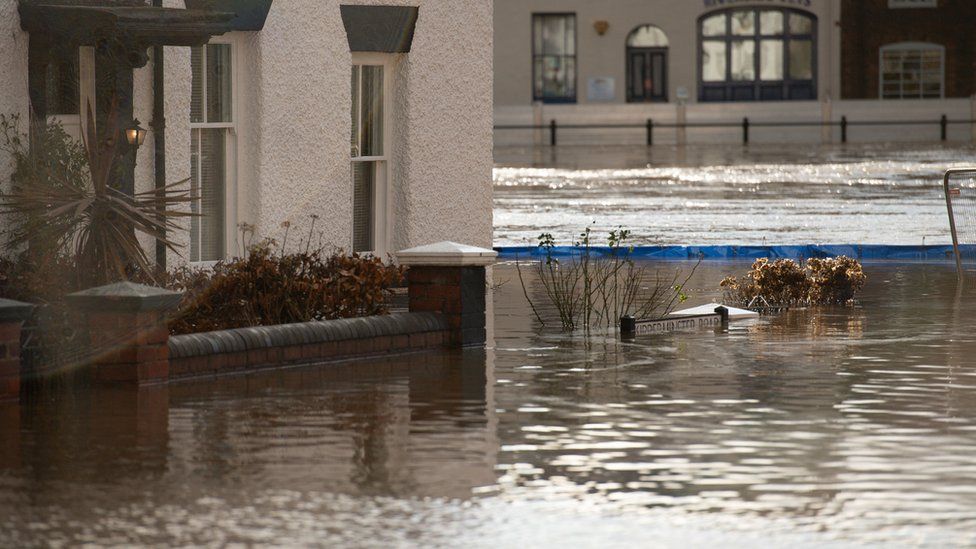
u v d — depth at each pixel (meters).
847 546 15.66
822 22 152.50
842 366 27.14
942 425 21.72
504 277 43.53
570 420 22.19
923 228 59.03
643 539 15.93
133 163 30.14
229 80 34.94
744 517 16.77
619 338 31.14
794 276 36.66
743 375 26.20
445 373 26.59
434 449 20.17
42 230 27.30
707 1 152.62
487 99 41.28
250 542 15.78
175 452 19.95
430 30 39.47
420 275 29.98
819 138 140.38
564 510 17.06
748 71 153.75
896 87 152.88
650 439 20.83
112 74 29.38
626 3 153.25
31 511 16.98
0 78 28.86
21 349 25.03
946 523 16.48
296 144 36.09
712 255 49.56
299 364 27.42
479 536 16.02
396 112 39.28
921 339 30.55
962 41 151.50
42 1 29.61
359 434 21.14
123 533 16.09
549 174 97.75
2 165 28.73
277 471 18.86
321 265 31.41
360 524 16.45
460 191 40.91
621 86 153.88
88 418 22.23
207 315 28.98
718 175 94.12
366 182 39.28
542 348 29.72
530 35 153.75
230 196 35.03
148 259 30.20
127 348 24.91
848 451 20.02
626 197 77.38
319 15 36.53
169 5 32.94
